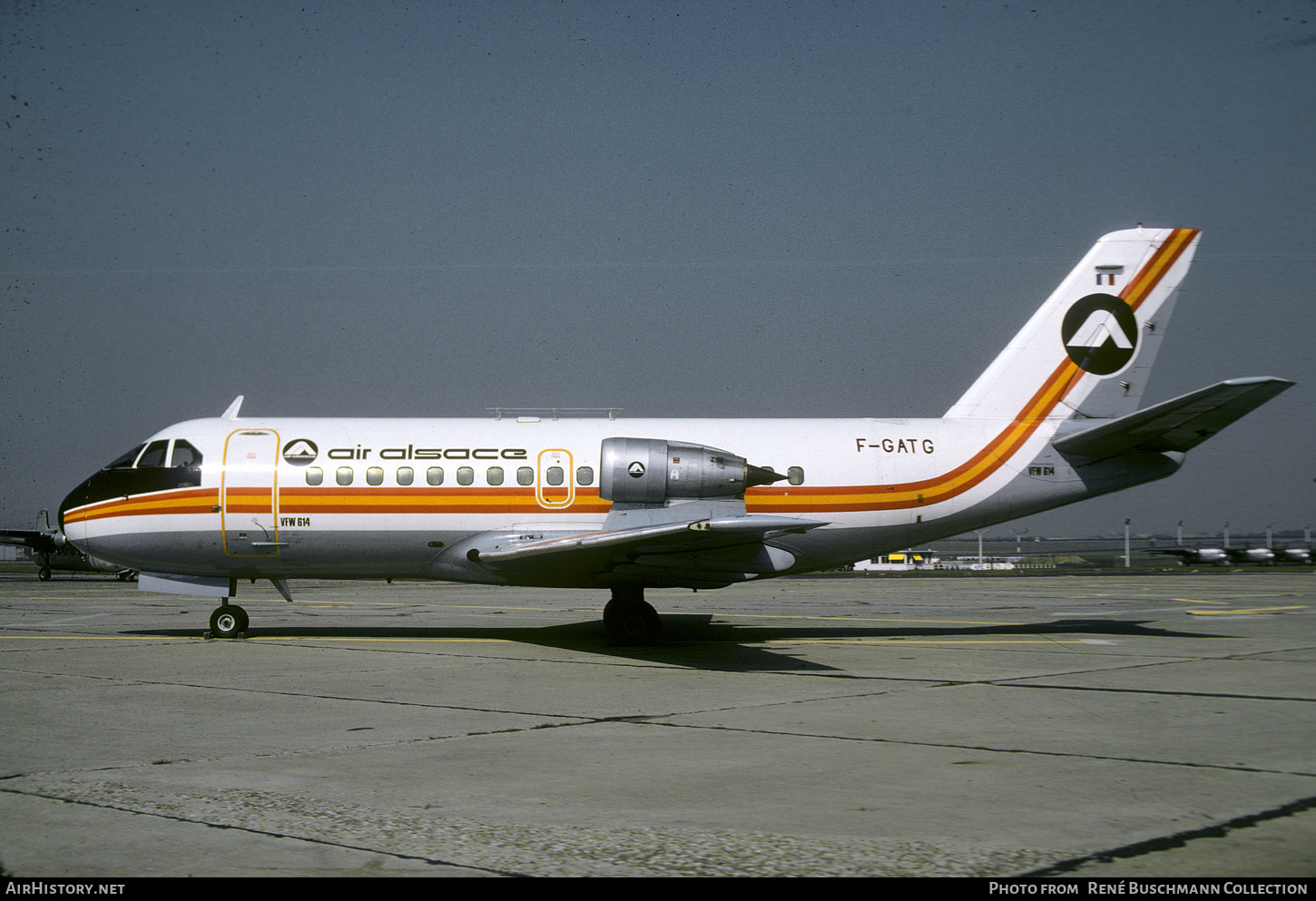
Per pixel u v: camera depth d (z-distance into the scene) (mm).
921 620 24141
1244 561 78062
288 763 8836
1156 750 9367
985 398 19875
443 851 6418
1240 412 17391
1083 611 27281
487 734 10117
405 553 18922
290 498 18703
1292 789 7926
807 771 8531
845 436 19453
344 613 26219
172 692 12805
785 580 51406
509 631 21078
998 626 22344
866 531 19266
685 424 19594
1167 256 19969
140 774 8438
